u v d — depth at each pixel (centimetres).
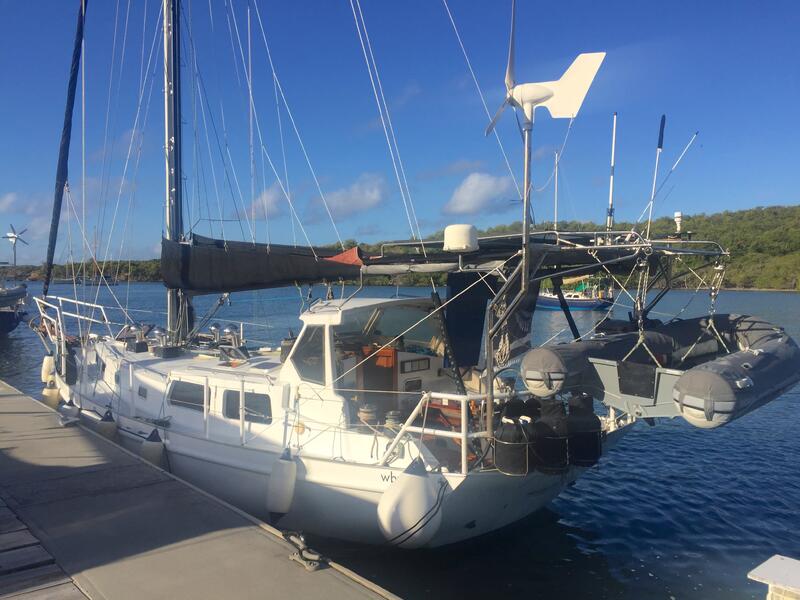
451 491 628
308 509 703
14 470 764
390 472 650
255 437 760
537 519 891
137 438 893
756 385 568
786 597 425
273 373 822
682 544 817
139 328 1267
